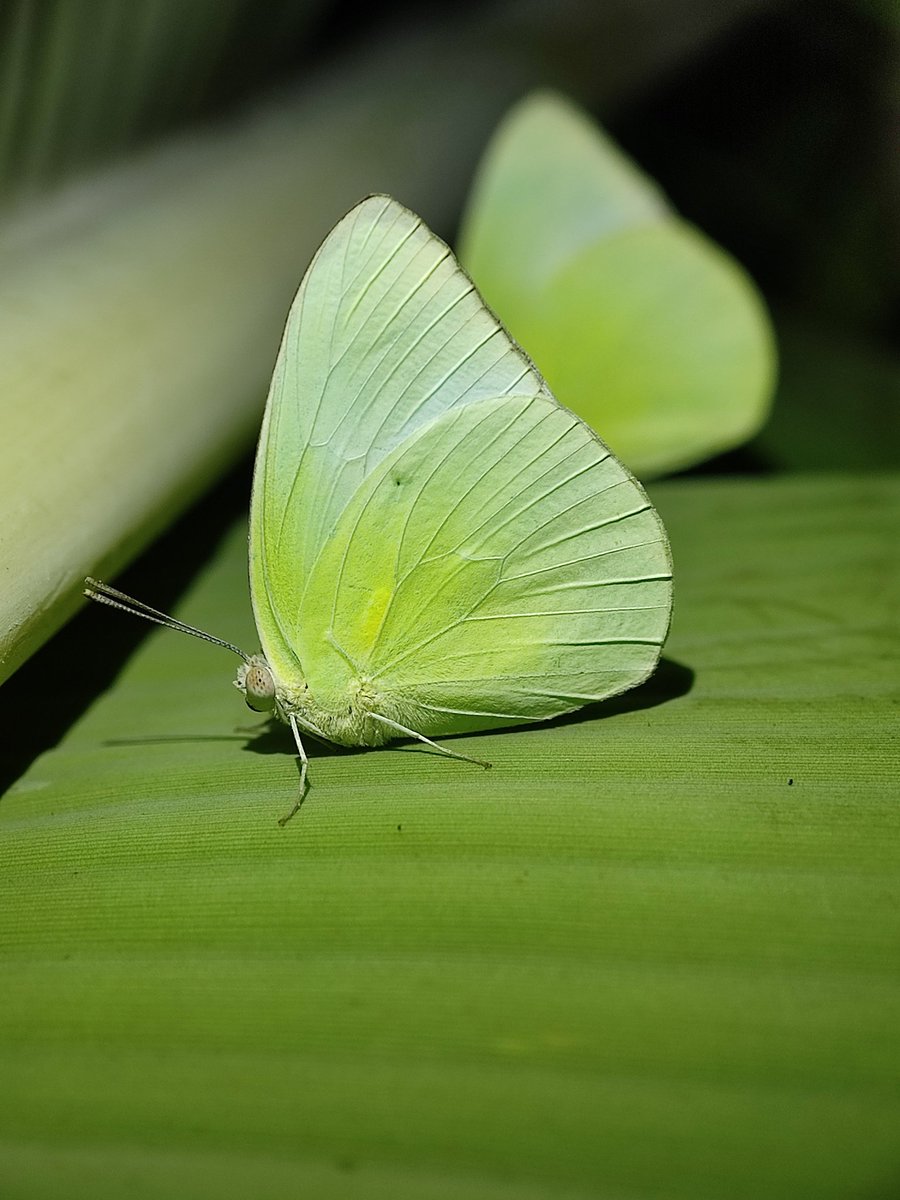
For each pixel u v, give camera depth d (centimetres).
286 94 29
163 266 25
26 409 23
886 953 21
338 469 23
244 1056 21
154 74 26
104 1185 20
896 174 32
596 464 23
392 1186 20
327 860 22
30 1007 21
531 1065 20
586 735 23
